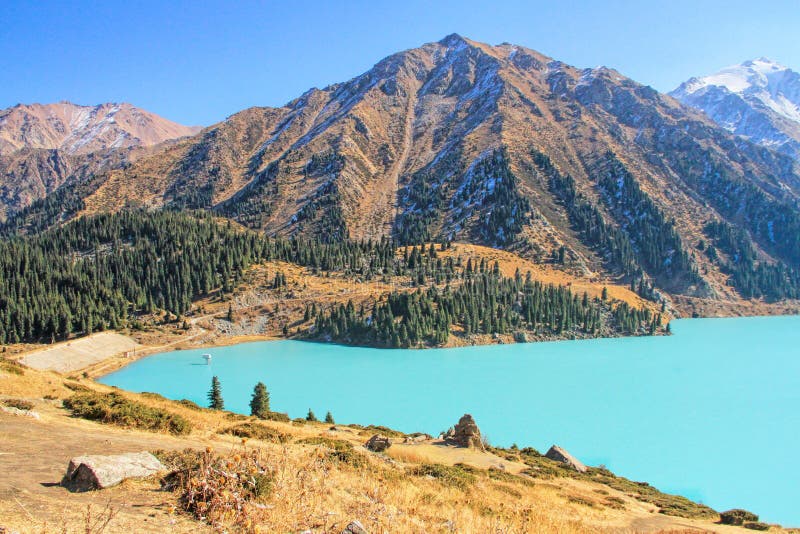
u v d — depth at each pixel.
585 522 26.66
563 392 105.12
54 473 14.78
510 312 188.62
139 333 172.00
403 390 107.94
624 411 90.25
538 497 31.06
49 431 21.50
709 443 73.19
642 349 161.75
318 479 18.78
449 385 112.38
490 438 76.38
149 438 24.00
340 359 146.00
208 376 125.25
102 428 24.64
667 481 59.84
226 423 36.38
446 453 43.28
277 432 32.84
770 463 64.94
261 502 13.68
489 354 154.25
